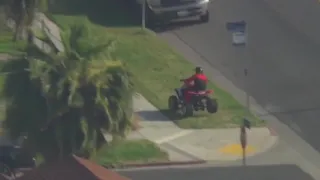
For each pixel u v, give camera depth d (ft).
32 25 476.54
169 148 410.72
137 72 481.05
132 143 409.69
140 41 512.63
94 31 503.61
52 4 540.52
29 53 347.77
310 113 446.19
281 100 457.68
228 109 446.60
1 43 498.28
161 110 444.96
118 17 542.98
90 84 341.21
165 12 529.04
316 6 559.38
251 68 488.02
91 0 560.20
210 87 467.93
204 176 388.78
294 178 389.80
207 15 536.42
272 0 566.36
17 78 343.87
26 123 344.08
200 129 428.56
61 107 339.16
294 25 536.42
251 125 432.66
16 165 373.20
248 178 387.96
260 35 522.88
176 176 388.78
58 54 346.33
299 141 422.41
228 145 415.44
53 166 282.56
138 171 392.27
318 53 506.07
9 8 473.26
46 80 340.59
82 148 341.82
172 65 489.67
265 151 412.16
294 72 484.33
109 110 344.08
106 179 274.98
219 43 514.68
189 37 522.06
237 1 564.71
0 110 412.57
